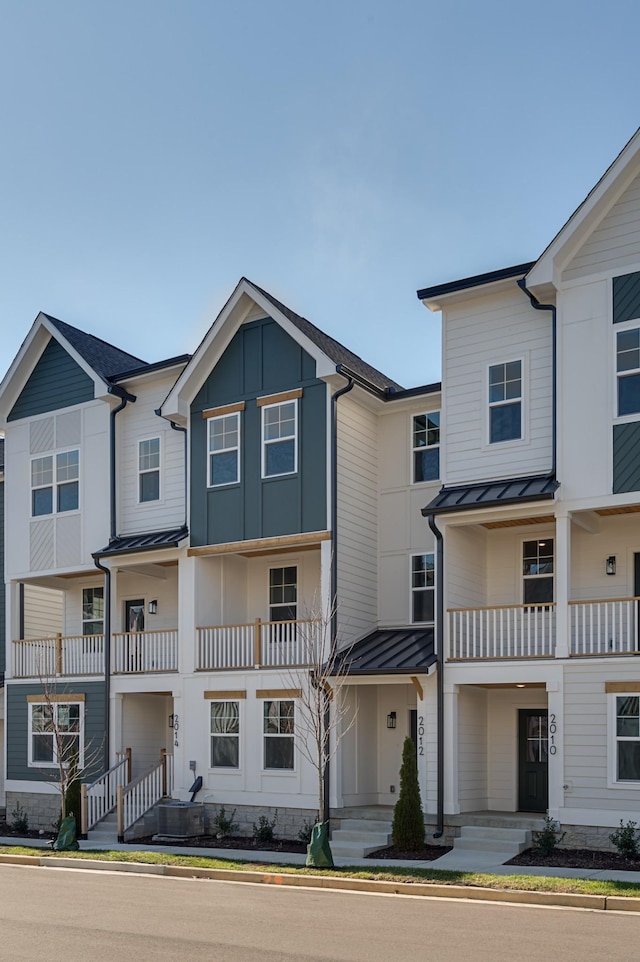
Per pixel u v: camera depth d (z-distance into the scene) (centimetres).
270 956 1058
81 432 2794
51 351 2895
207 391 2555
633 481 1923
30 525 2856
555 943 1124
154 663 2553
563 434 2011
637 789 1825
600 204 1995
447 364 2228
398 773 2341
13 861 2039
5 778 2784
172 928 1227
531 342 2127
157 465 2684
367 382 2411
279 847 2092
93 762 2573
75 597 2944
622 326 1973
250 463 2455
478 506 2034
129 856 1936
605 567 2106
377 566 2478
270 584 2572
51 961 1043
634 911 1358
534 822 1934
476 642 2175
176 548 2508
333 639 2259
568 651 1939
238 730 2348
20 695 2797
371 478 2488
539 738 2178
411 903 1435
